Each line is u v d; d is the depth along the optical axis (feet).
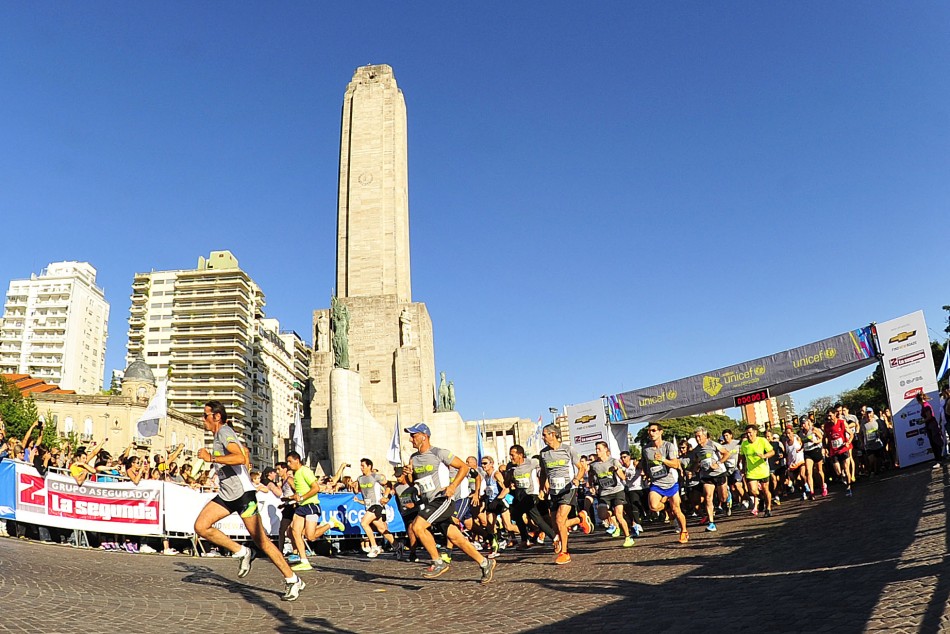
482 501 61.57
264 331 509.76
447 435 183.32
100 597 30.53
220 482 30.73
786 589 26.16
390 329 192.65
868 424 83.30
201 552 62.39
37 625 23.80
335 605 31.19
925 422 78.74
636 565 38.81
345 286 204.13
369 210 208.13
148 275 496.23
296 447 130.62
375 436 161.48
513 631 24.16
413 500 53.88
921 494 53.01
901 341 88.33
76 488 54.54
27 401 219.82
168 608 29.35
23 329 570.46
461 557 55.67
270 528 64.54
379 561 55.93
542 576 37.52
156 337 483.51
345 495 73.31
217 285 481.46
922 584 22.57
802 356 98.27
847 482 68.39
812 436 73.20
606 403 116.57
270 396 498.69
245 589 36.24
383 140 213.66
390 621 27.32
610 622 24.12
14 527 54.44
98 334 605.73
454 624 26.02
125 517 57.16
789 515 58.29
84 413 236.43
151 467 63.77
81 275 589.73
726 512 73.15
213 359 452.35
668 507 59.11
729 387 104.99
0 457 53.83
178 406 447.83
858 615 20.38
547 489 49.14
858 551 32.68
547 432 43.91
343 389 155.22
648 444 49.47
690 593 28.09
